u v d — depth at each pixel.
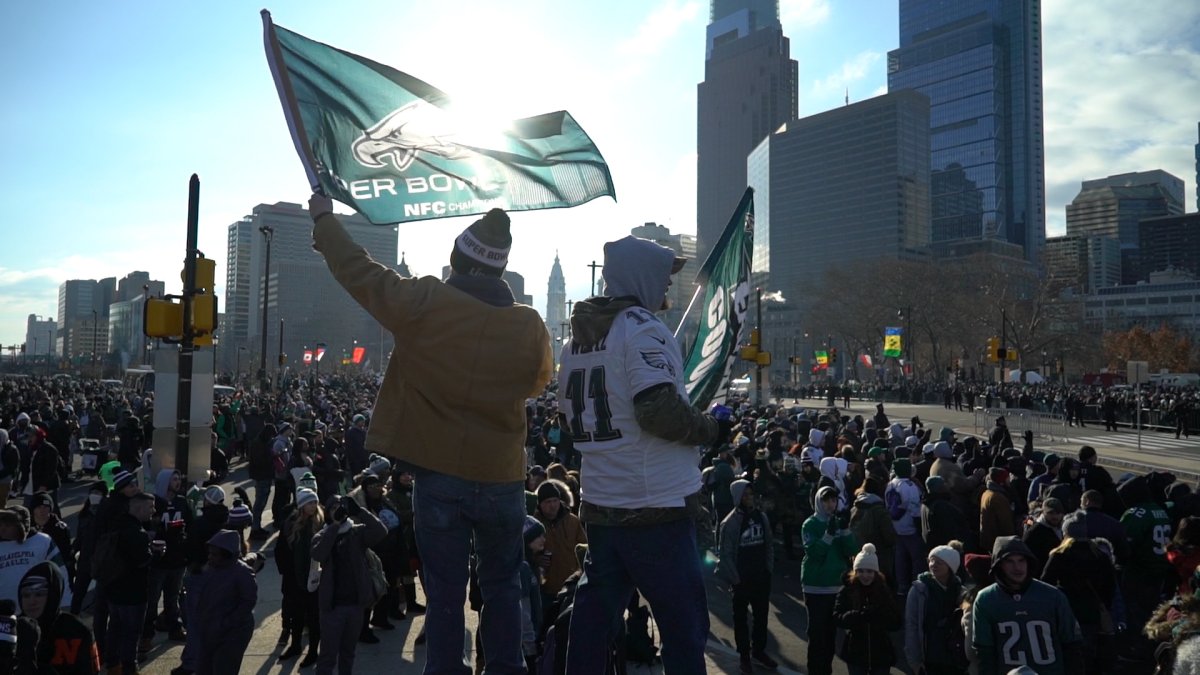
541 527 7.12
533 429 22.58
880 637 7.25
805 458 15.46
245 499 9.17
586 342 2.38
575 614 2.40
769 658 8.72
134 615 7.91
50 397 37.62
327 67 2.73
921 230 160.88
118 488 8.30
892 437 19.83
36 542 7.35
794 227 173.62
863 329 91.56
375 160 2.72
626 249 2.47
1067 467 12.61
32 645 4.87
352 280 2.40
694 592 2.28
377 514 10.15
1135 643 9.16
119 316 181.12
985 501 10.44
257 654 9.15
